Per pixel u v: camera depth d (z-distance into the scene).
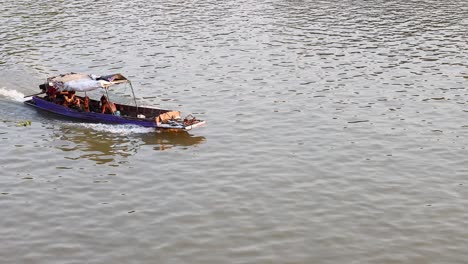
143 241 34.53
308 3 87.88
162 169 42.38
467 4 86.06
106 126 49.22
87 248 34.00
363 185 39.94
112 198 38.88
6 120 50.72
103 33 74.56
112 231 35.47
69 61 64.94
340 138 46.44
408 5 85.88
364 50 67.44
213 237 34.84
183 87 57.47
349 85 57.41
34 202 38.41
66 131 48.62
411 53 66.25
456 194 38.81
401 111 51.34
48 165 43.12
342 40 71.12
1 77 60.12
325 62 63.88
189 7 86.44
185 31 75.38
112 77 50.50
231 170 42.03
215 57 65.94
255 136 47.06
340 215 36.81
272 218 36.56
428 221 36.16
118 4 88.12
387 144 45.41
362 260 32.91
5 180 41.03
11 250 33.84
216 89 56.88
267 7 86.00
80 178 41.31
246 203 38.12
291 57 65.62
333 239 34.62
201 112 51.78
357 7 85.31
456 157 43.34
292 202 38.16
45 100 52.38
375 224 35.94
